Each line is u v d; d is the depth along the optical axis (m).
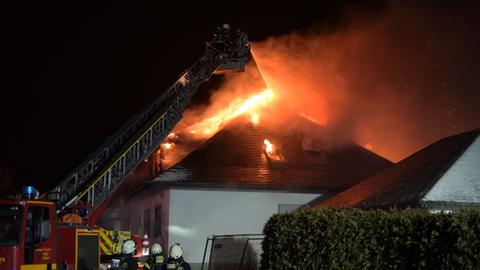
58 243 9.75
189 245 17.33
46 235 9.35
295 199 18.41
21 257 8.95
